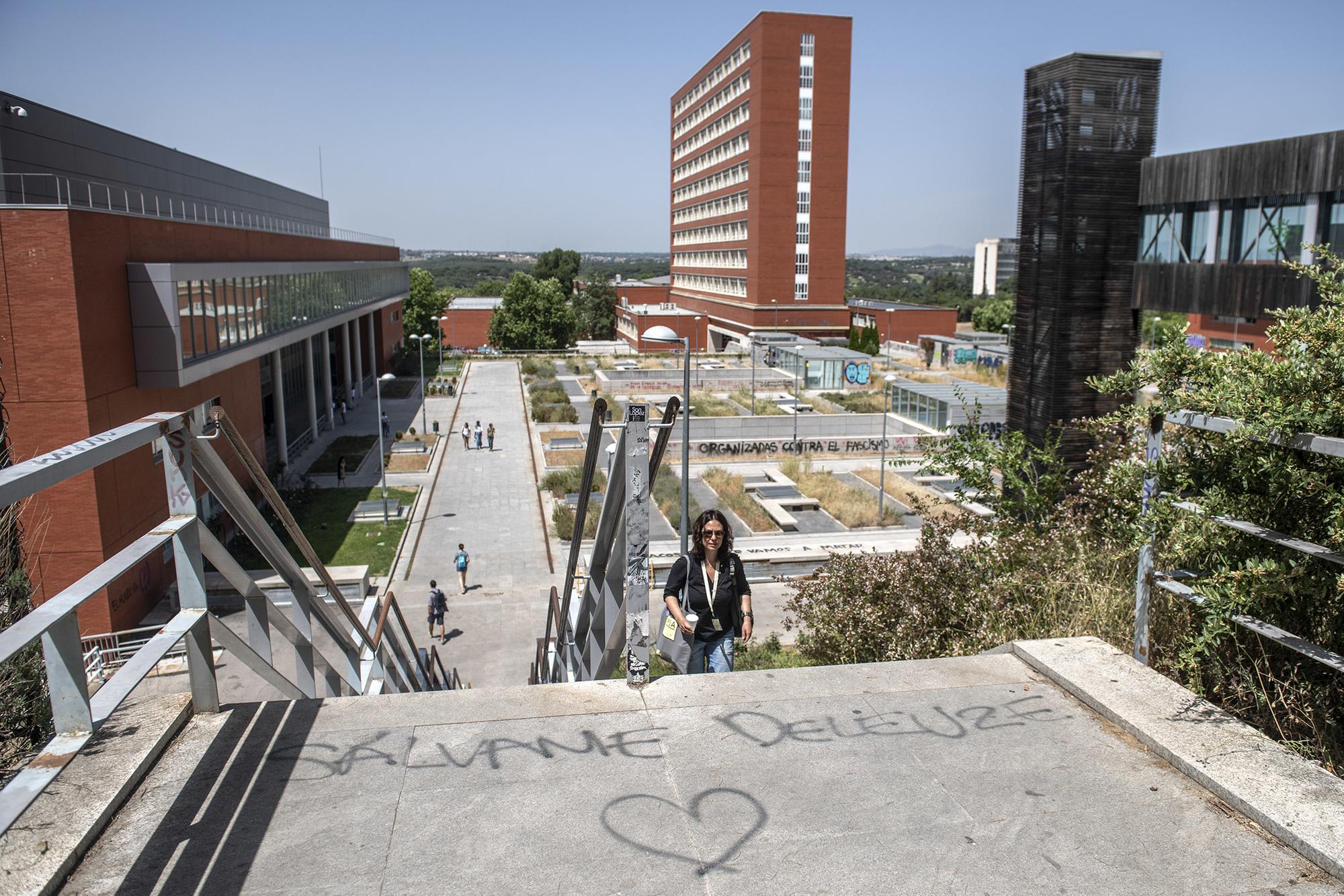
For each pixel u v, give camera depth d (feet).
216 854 9.43
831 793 10.80
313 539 101.24
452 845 9.71
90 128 90.89
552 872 9.32
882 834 10.06
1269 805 10.35
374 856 9.50
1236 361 14.15
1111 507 21.02
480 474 134.82
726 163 303.48
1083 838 10.06
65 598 8.41
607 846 9.75
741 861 9.55
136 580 71.31
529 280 324.60
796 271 276.00
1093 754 11.80
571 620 26.86
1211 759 11.32
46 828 9.41
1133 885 9.29
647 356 281.13
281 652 64.69
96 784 10.21
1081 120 49.42
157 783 10.62
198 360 82.28
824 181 272.72
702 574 17.13
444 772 11.07
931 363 252.01
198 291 83.61
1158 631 15.92
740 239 291.79
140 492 72.54
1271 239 48.73
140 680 9.53
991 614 21.94
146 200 104.68
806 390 200.85
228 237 99.09
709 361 261.44
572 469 130.72
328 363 172.35
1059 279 50.60
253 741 11.58
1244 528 12.64
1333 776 10.92
